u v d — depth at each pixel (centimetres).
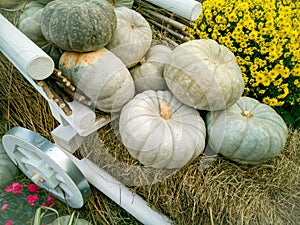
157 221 95
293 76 115
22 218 99
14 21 105
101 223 100
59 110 89
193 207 89
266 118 96
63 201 102
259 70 118
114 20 92
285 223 93
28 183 107
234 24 122
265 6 118
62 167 85
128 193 95
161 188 91
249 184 94
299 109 118
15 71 117
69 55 91
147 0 118
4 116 118
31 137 88
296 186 98
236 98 93
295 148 106
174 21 118
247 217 89
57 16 87
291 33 112
